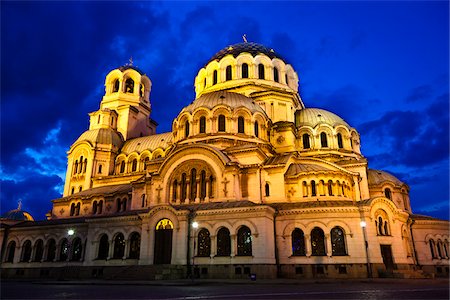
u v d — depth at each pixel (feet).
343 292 74.84
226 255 133.59
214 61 246.47
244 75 237.86
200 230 140.67
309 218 140.77
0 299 65.87
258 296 67.77
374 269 130.82
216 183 156.04
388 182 198.29
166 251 139.95
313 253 137.69
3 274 177.58
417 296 65.36
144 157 237.86
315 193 158.61
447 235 173.47
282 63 246.68
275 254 139.33
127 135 266.57
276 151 198.59
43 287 97.60
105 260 151.12
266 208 133.69
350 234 136.56
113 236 153.79
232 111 184.44
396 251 140.05
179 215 141.28
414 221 169.48
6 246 183.83
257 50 248.52
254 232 132.46
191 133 185.47
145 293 76.38
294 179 162.20
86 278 148.97
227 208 137.39
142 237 144.46
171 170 165.78
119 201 204.54
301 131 210.79
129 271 138.10
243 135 181.47
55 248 172.24
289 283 104.73
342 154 204.33
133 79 295.07
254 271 127.75
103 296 70.54
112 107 281.95
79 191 236.84
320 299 61.46
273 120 212.84
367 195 185.06
